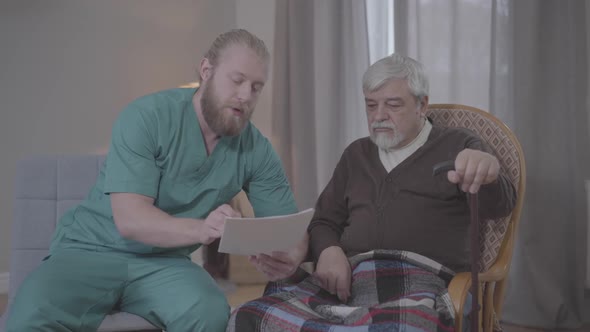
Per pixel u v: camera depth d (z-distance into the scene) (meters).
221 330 1.70
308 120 3.56
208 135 1.88
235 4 4.05
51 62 3.73
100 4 3.82
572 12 2.82
